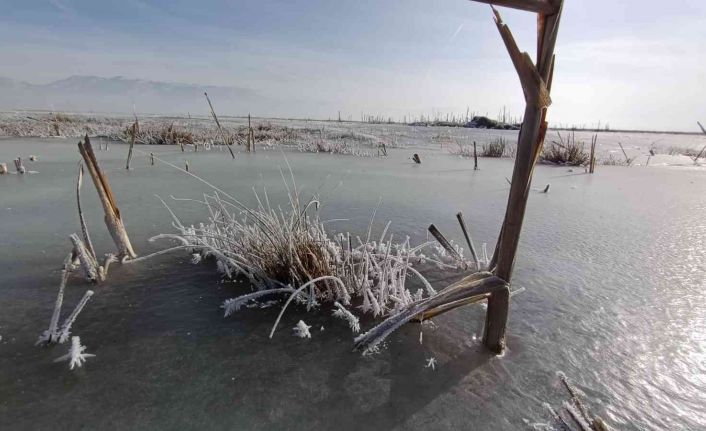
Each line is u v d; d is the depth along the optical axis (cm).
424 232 377
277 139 1836
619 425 141
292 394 155
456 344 191
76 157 977
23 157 957
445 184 692
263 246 255
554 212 480
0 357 174
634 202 553
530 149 159
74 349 170
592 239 365
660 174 930
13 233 350
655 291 251
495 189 641
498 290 176
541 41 151
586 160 1125
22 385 156
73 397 151
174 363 173
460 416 145
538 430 139
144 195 531
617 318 216
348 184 665
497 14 147
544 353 184
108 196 281
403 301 216
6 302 223
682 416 146
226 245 274
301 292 232
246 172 778
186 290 244
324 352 184
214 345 187
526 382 164
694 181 803
